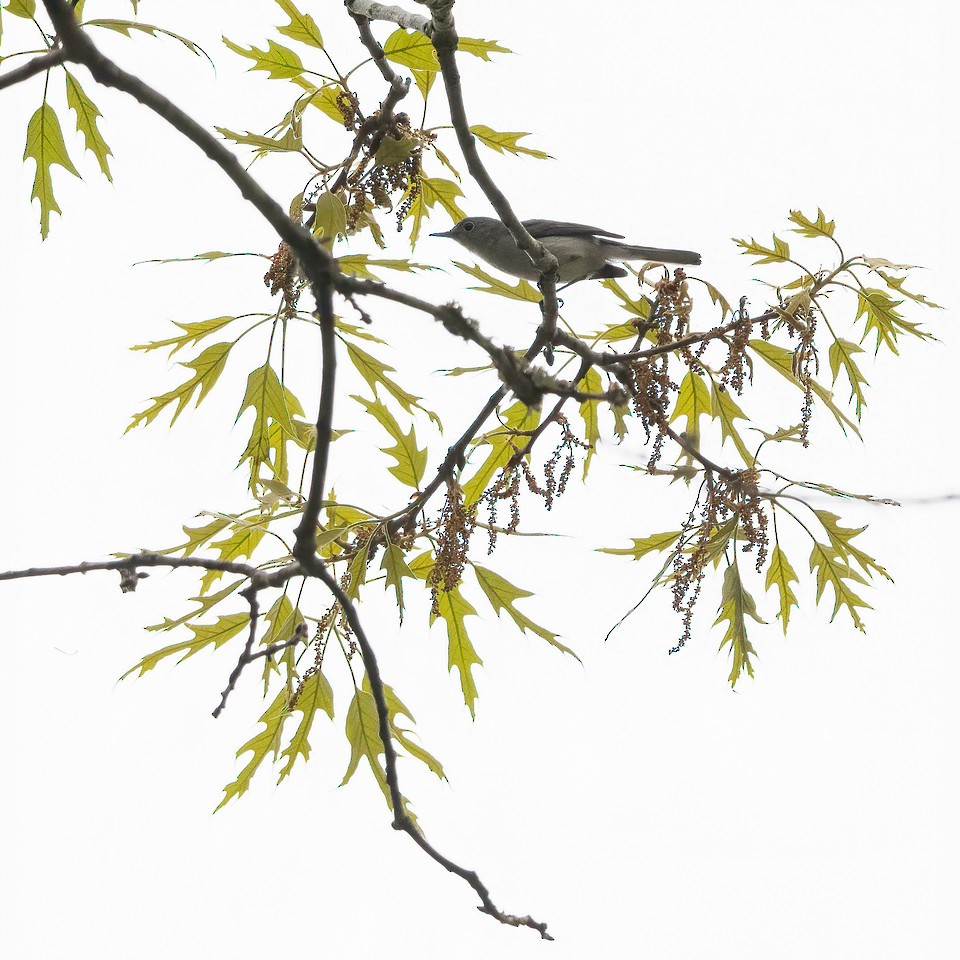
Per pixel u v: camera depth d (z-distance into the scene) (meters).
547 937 4.96
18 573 4.82
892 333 6.65
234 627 6.22
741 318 6.09
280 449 6.47
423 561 6.64
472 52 5.79
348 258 5.19
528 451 6.37
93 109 5.42
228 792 6.36
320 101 5.99
